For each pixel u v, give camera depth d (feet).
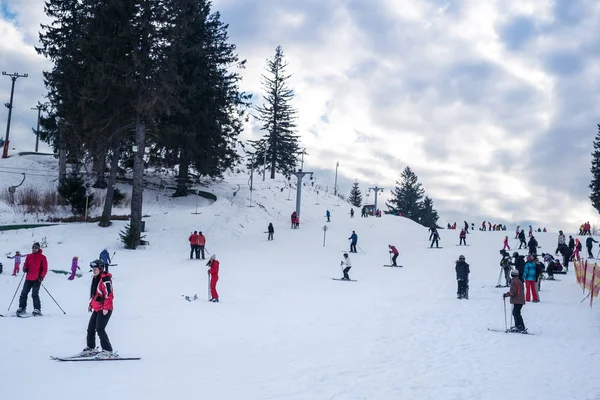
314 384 29.86
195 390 27.94
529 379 31.24
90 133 116.57
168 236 124.36
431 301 70.49
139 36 109.91
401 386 29.43
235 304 65.46
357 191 467.52
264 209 184.65
